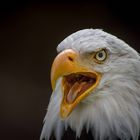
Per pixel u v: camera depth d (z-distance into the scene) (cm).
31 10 1338
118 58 683
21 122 1314
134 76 684
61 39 1331
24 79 1329
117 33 1326
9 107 1314
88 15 1329
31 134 1313
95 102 684
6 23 1341
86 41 674
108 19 1326
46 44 1334
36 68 1334
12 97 1319
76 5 1334
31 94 1323
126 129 681
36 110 1320
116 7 1326
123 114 679
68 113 670
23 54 1338
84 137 693
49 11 1337
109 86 682
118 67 682
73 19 1331
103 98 682
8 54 1341
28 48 1337
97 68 679
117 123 680
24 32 1341
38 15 1338
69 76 679
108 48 676
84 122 690
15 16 1341
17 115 1314
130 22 1326
